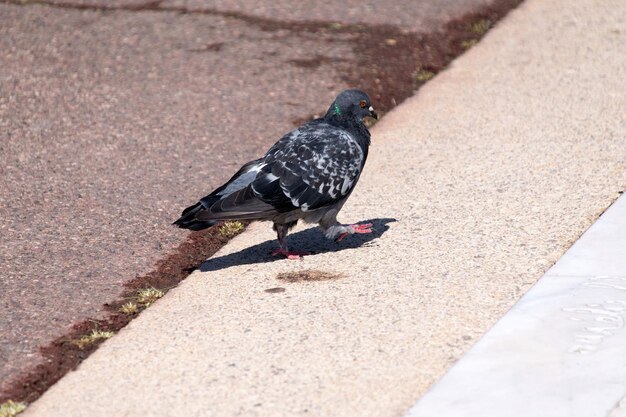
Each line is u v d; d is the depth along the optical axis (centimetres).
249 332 742
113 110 1241
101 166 1086
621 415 625
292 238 945
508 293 784
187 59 1405
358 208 986
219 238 952
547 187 1001
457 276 819
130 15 1562
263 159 873
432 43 1465
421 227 928
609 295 767
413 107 1266
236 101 1277
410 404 640
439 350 702
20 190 1021
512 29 1518
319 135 883
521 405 633
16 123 1193
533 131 1160
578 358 683
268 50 1438
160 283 855
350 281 825
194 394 662
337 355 701
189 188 1042
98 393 672
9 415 654
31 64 1375
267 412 637
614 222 899
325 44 1456
